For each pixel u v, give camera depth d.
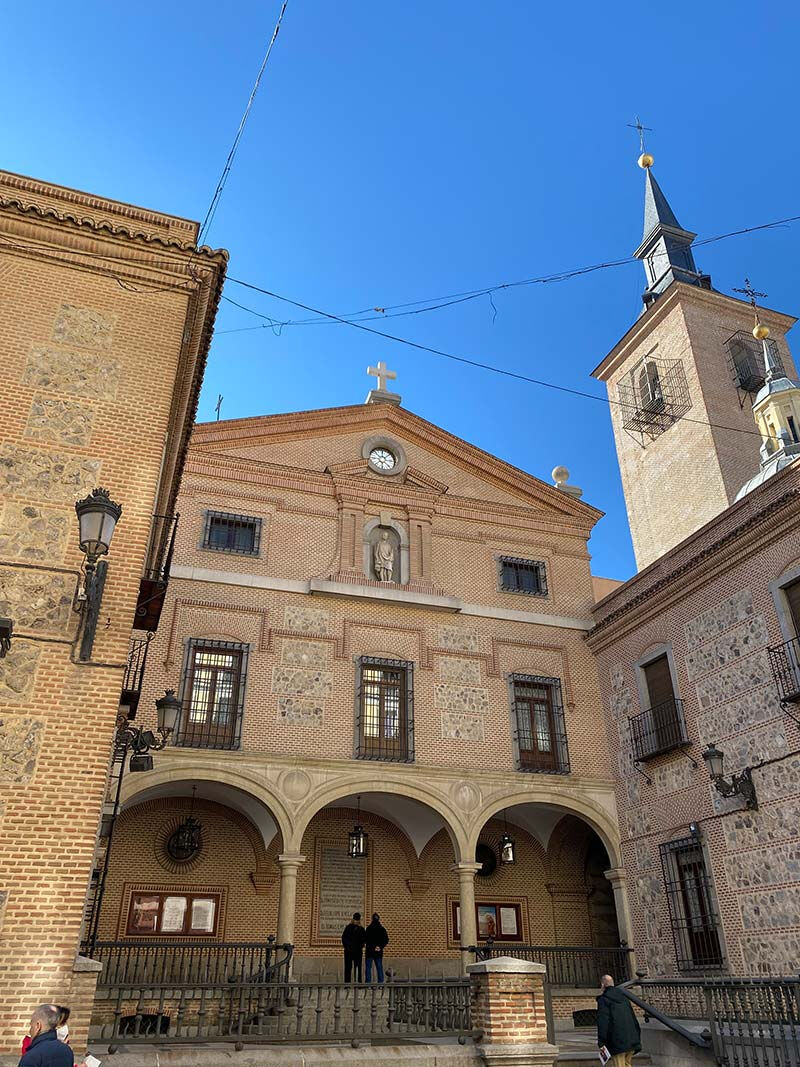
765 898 15.95
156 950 16.47
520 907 21.69
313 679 19.67
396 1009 14.52
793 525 16.62
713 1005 11.19
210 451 21.17
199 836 19.53
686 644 19.25
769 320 35.00
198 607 19.42
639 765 20.11
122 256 11.84
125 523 10.38
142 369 11.37
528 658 22.08
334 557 21.31
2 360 10.77
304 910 19.70
